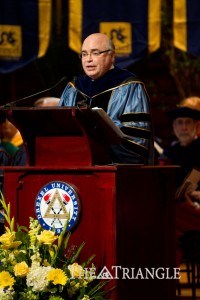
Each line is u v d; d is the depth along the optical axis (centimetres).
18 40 1598
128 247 875
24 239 864
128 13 1592
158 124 2675
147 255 929
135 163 965
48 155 887
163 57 2627
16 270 834
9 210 870
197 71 2608
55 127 873
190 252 1323
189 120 1420
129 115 993
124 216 863
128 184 875
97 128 868
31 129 887
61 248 853
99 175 846
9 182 888
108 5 1588
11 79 2680
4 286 829
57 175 869
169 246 994
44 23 1603
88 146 866
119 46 1593
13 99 2681
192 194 1335
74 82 1063
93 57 1029
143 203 917
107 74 1036
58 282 825
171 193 996
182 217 1329
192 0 1594
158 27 1588
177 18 1602
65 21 2478
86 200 855
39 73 2517
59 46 2455
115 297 844
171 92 2702
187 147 1423
